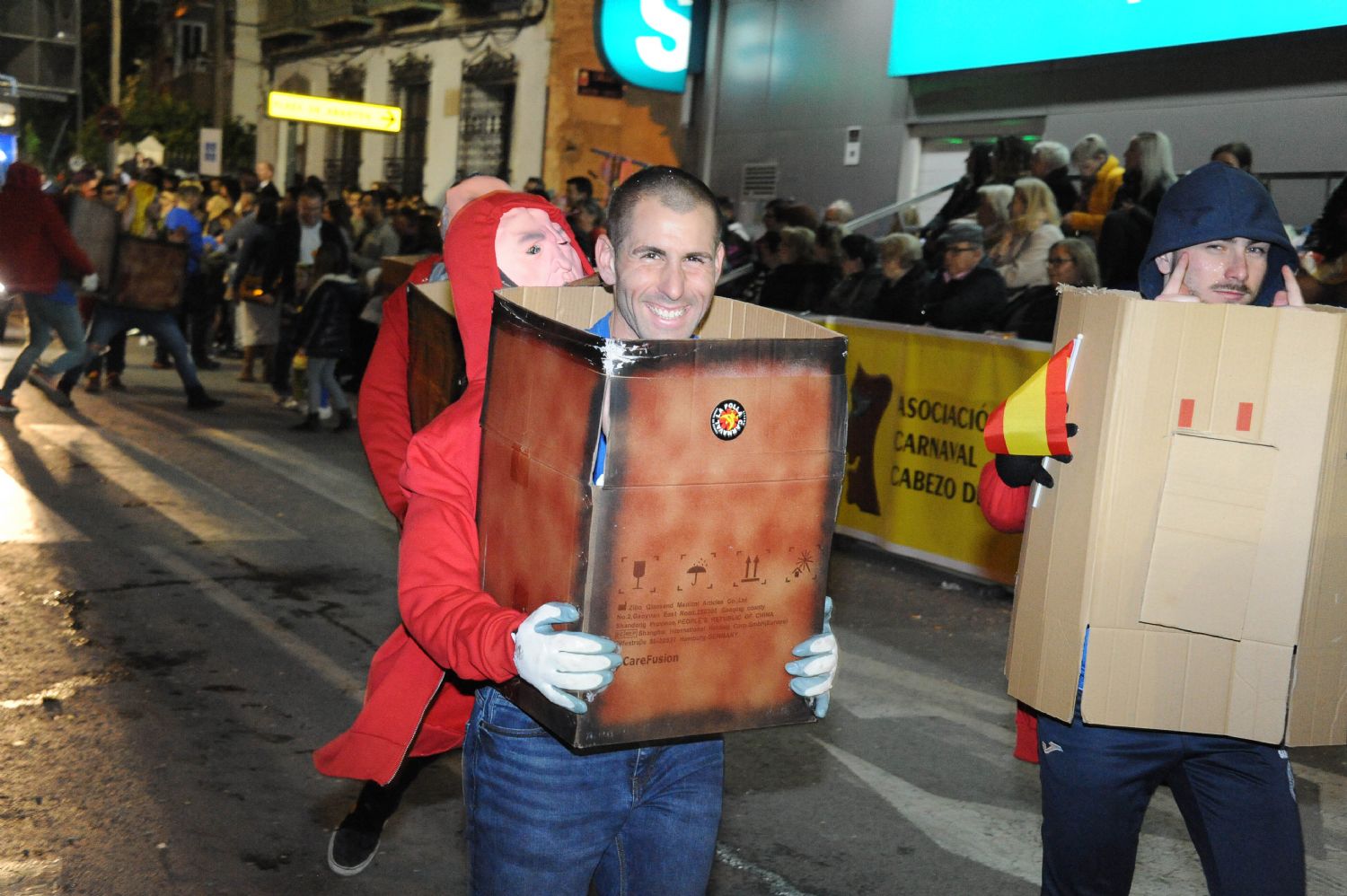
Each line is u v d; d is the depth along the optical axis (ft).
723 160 43.34
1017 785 13.10
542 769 6.33
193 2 124.26
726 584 5.84
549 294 7.15
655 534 5.64
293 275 36.99
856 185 37.63
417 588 6.27
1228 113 26.78
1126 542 6.95
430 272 10.35
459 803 12.19
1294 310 6.69
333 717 13.96
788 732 14.23
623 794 6.42
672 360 5.50
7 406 31.17
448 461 6.54
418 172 71.92
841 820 12.13
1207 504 6.84
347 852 10.40
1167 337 6.84
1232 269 8.19
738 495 5.78
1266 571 6.80
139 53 137.90
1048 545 7.27
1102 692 7.00
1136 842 7.54
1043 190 24.53
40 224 30.73
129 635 16.19
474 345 7.57
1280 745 7.15
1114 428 6.89
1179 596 6.89
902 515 21.74
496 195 9.43
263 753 12.94
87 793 11.76
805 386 5.86
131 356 46.83
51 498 23.11
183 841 11.01
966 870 11.24
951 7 33.45
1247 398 6.78
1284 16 25.04
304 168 88.48
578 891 6.52
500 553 6.21
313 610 17.67
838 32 37.99
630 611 5.67
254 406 35.88
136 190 52.29
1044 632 7.27
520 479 6.01
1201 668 6.96
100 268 33.01
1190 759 7.34
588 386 5.52
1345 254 20.06
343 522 22.74
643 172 6.39
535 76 59.62
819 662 6.07
